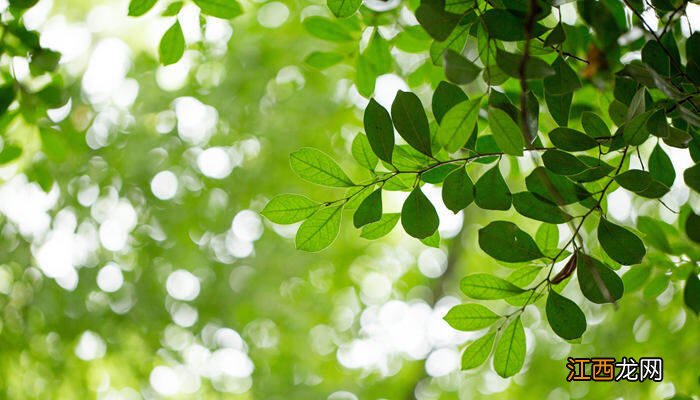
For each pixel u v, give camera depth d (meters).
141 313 6.07
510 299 1.64
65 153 2.67
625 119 1.56
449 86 1.48
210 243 6.54
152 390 6.23
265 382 7.24
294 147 6.44
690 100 1.42
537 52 1.61
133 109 6.23
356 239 7.37
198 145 6.35
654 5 1.56
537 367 6.45
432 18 1.31
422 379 8.70
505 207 1.54
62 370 5.68
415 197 1.55
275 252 6.71
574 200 1.53
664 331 4.75
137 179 6.07
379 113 1.47
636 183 1.50
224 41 5.65
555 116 1.59
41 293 5.54
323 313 7.36
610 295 1.46
